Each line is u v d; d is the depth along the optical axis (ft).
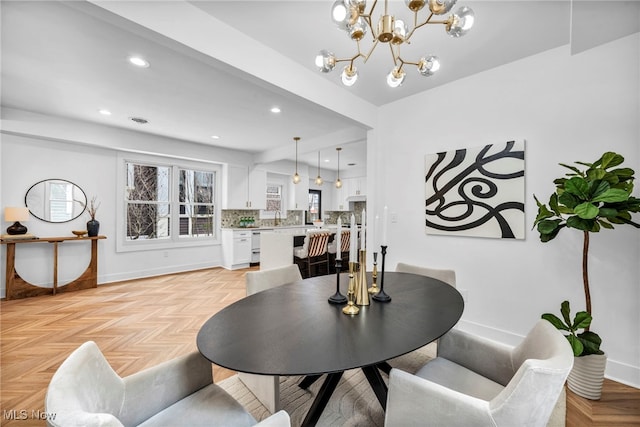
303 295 5.39
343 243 17.42
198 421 3.32
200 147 18.11
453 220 9.03
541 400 2.86
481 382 4.18
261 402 5.73
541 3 5.68
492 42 7.06
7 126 11.63
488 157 8.30
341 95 9.55
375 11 6.09
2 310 11.07
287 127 14.17
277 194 24.67
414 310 4.62
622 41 6.40
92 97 10.50
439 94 9.49
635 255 6.28
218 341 3.51
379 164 11.12
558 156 7.26
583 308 6.89
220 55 6.27
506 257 8.07
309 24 6.41
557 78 7.27
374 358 3.13
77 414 2.15
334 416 5.30
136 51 7.52
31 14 6.06
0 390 6.07
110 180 15.51
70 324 9.64
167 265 17.79
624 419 5.25
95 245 14.49
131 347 8.04
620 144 6.44
